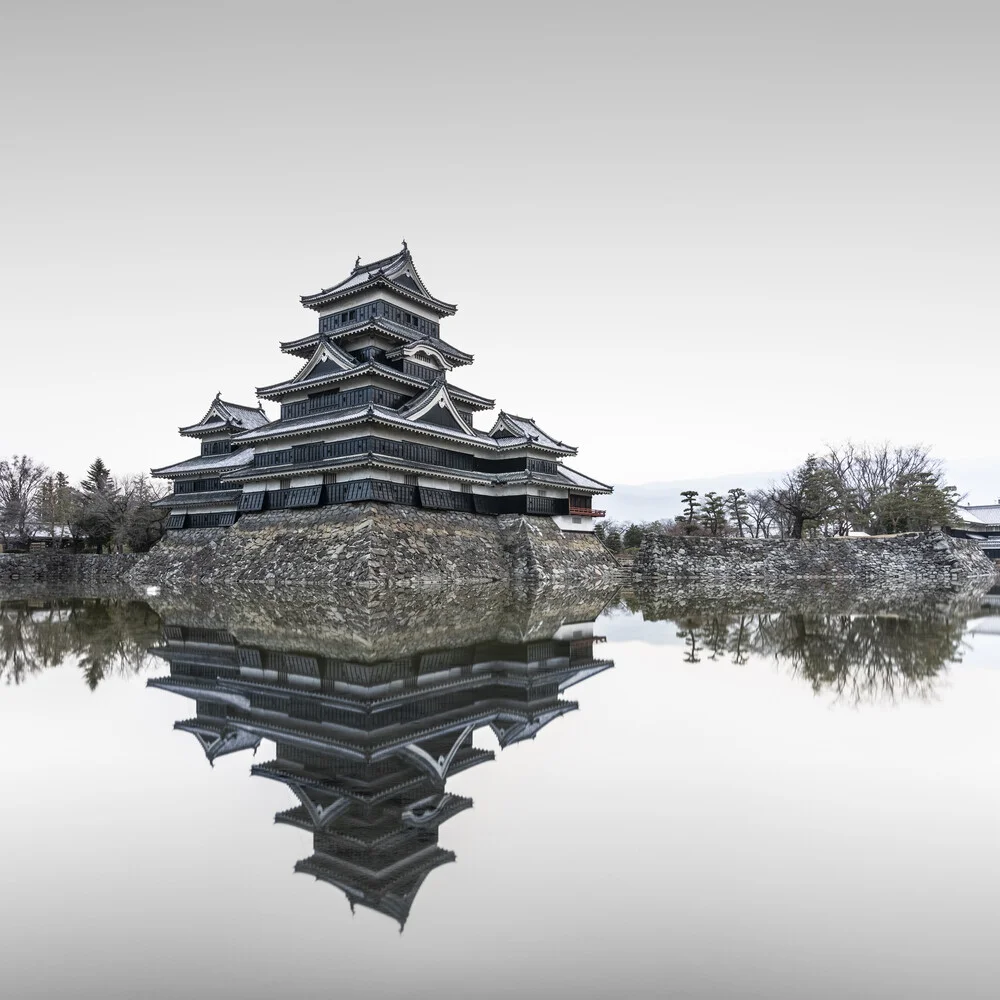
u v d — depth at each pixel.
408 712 11.41
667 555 53.72
